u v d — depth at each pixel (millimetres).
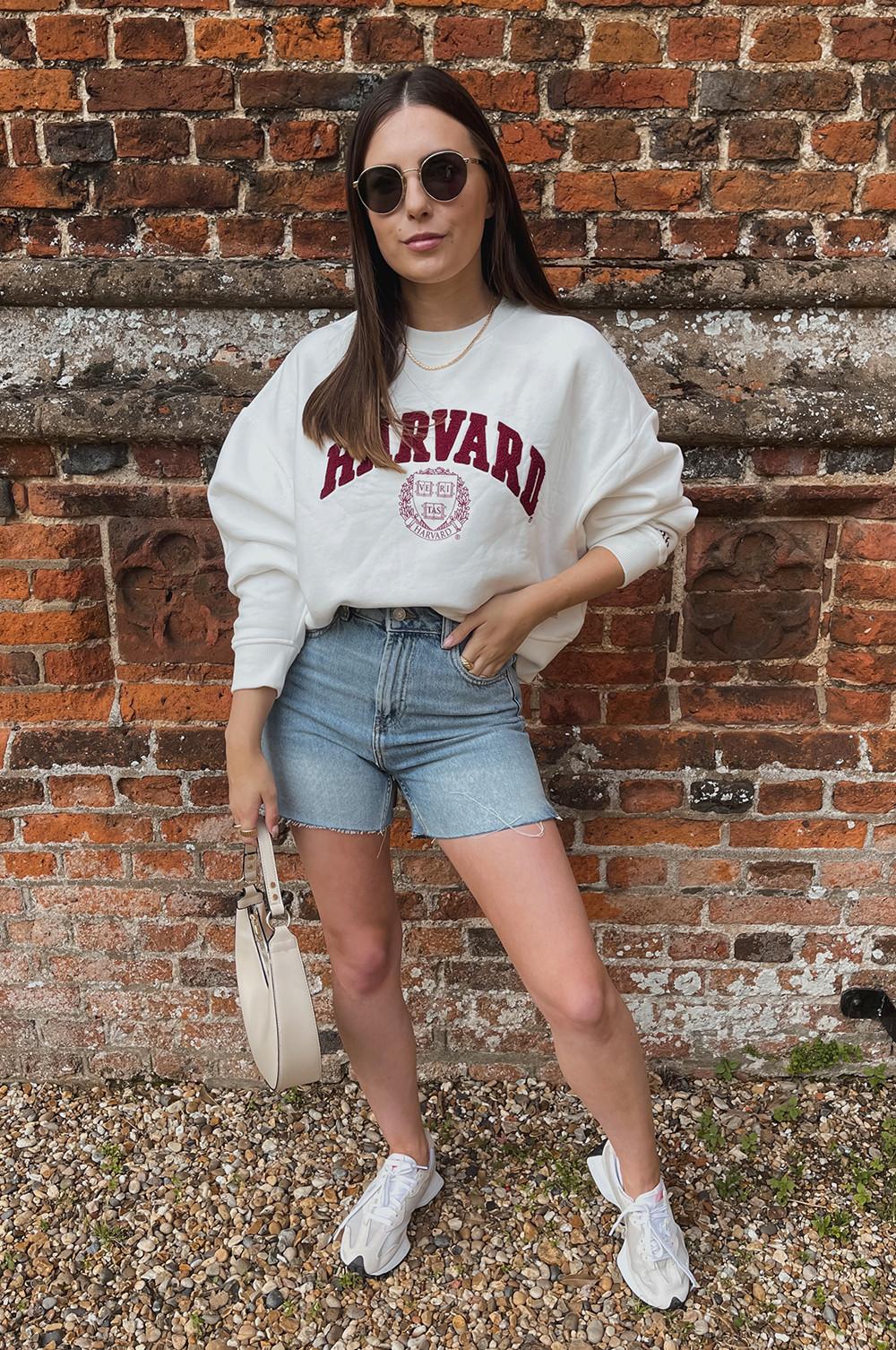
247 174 2012
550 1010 1613
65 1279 1931
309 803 1689
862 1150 2180
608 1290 1891
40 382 2018
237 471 1696
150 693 2205
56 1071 2453
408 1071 1933
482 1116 2309
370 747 1654
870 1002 2318
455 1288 1904
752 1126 2244
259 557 1686
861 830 2215
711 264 2010
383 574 1533
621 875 2279
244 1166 2182
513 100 1956
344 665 1626
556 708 2162
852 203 1989
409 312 1606
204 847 2291
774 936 2305
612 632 2109
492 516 1511
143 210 2037
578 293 1998
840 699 2135
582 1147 2209
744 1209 2045
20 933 2367
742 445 1954
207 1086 2434
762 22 1902
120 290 2021
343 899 1746
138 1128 2299
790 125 1953
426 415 1531
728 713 2162
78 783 2248
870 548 2018
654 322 2023
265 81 1957
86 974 2393
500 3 1905
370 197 1472
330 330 1716
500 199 1553
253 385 1993
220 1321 1854
